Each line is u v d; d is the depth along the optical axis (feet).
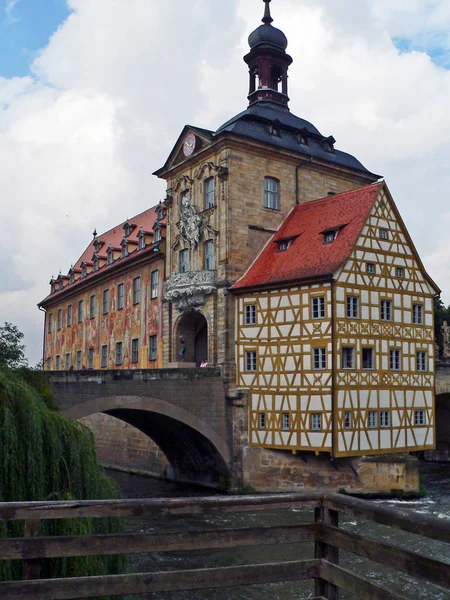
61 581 19.67
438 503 106.11
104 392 105.29
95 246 209.05
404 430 115.65
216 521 89.20
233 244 126.41
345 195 124.88
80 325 199.31
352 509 20.18
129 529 82.53
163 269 149.79
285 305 115.75
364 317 111.96
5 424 42.04
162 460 141.49
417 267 121.49
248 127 132.26
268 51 149.07
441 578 17.21
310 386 110.42
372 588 19.29
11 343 70.49
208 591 63.36
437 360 152.97
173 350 137.49
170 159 143.23
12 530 37.22
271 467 115.96
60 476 44.65
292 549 75.97
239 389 119.24
